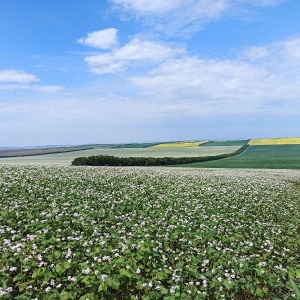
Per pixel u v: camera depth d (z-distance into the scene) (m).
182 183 28.30
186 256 10.78
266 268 10.38
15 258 8.97
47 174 26.75
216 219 16.06
